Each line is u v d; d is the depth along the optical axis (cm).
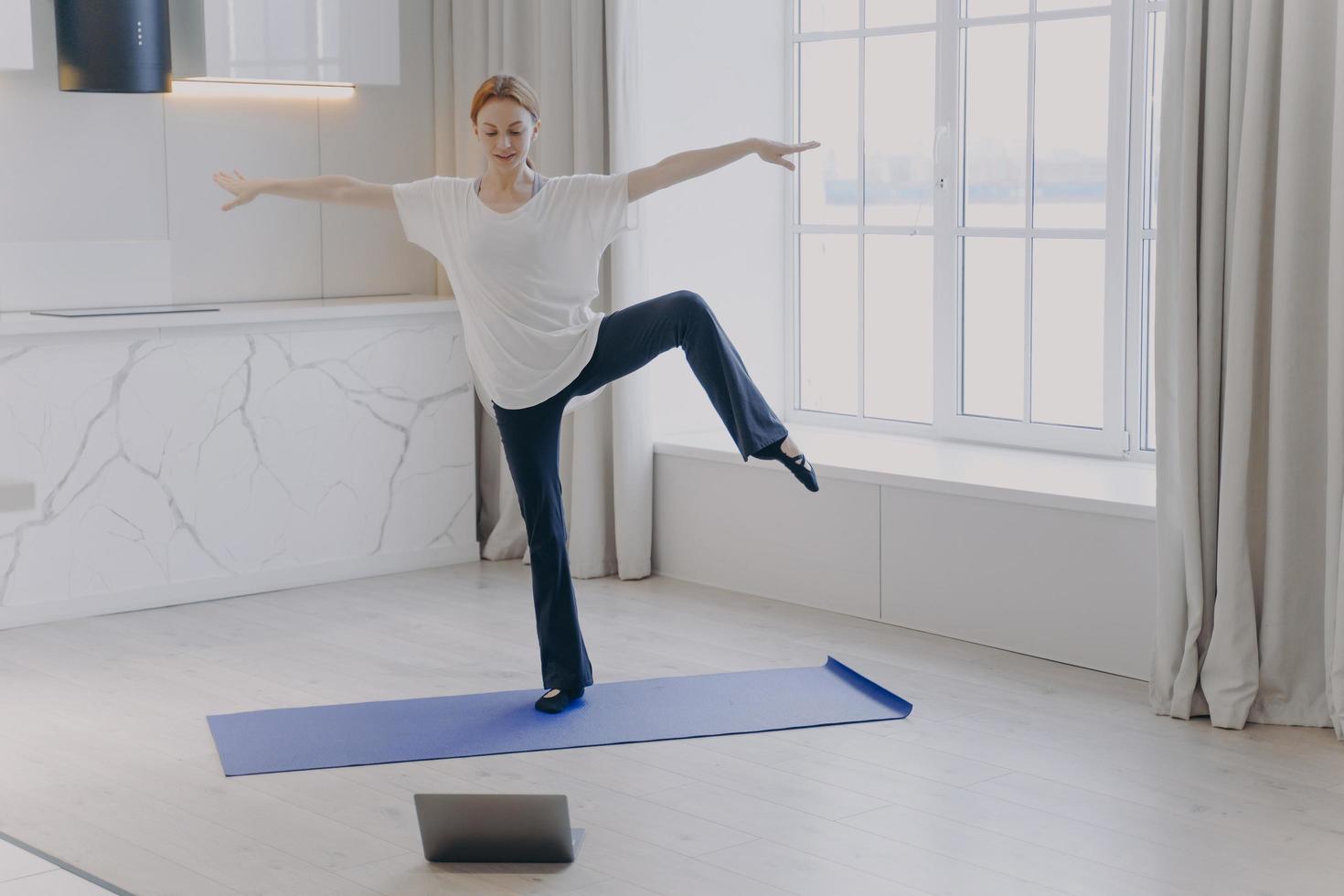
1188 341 416
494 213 410
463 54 653
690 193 611
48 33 565
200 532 561
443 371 620
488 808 324
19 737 414
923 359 603
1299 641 416
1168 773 382
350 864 330
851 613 538
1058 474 511
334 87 641
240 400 566
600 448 598
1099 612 468
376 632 523
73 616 536
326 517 592
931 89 587
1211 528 420
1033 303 562
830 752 400
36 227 571
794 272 640
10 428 516
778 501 558
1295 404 407
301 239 639
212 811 361
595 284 424
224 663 485
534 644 507
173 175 603
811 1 625
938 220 585
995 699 442
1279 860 328
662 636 514
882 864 327
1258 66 400
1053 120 549
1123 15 524
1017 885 316
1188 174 412
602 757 398
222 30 568
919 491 512
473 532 635
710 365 407
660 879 321
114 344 535
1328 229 399
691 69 608
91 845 339
